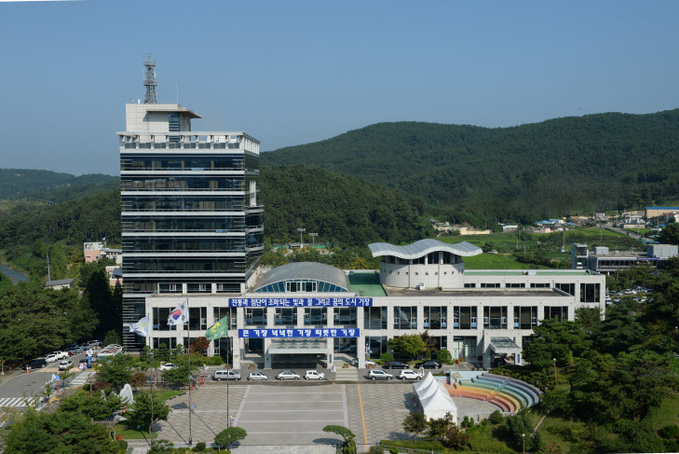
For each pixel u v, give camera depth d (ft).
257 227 556.92
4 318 518.37
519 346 471.21
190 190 504.84
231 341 483.51
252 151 552.82
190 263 509.35
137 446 323.37
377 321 476.54
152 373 412.16
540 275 560.61
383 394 406.41
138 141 501.97
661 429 303.07
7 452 279.69
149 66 572.10
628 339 399.24
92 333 563.89
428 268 519.60
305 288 485.97
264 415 368.68
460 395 397.80
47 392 381.81
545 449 311.68
